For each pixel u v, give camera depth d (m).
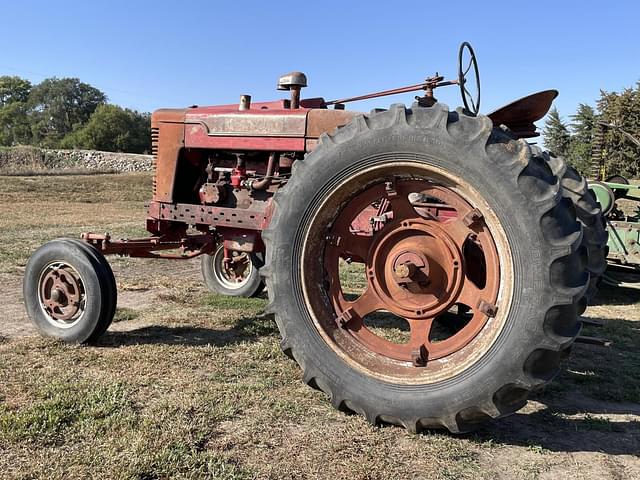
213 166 4.55
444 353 2.88
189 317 4.97
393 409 2.78
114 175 30.20
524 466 2.57
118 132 76.62
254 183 4.21
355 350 3.00
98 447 2.54
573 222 2.64
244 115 4.24
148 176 29.73
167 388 3.29
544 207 2.55
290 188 3.09
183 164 4.58
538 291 2.54
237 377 3.53
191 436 2.68
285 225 3.07
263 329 4.61
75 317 4.17
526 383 2.58
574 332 2.61
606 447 2.80
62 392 3.12
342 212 3.16
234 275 5.99
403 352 2.99
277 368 3.72
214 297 5.80
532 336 2.55
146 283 6.45
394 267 3.00
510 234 2.61
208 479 2.35
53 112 93.69
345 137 3.01
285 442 2.70
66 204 18.28
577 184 4.25
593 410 3.29
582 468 2.58
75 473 2.33
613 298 7.02
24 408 2.90
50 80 95.12
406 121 2.86
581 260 2.64
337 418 2.96
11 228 11.38
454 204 2.91
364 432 2.81
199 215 4.32
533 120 3.80
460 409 2.67
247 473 2.40
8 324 4.59
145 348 4.02
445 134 2.76
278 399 3.19
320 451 2.62
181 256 5.01
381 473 2.46
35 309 4.22
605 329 5.23
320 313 3.06
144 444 2.56
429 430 2.84
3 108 93.94
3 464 2.39
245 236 4.27
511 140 2.76
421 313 2.96
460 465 2.55
